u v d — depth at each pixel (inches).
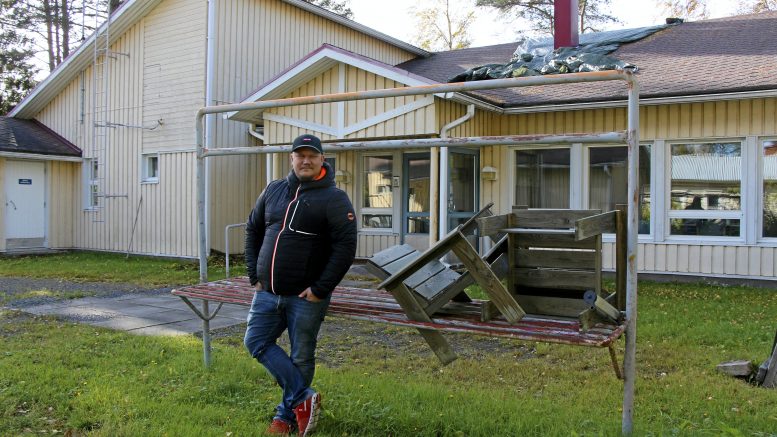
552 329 133.5
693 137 399.2
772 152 380.8
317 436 142.8
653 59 468.1
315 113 440.5
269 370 147.6
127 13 566.3
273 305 147.0
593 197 434.0
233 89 547.5
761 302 323.0
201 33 533.3
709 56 449.4
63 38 1109.7
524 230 141.3
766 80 369.1
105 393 171.2
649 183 415.8
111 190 608.7
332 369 203.0
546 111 430.3
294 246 143.0
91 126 627.8
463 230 148.9
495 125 460.1
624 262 140.8
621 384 183.0
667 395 170.6
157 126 565.9
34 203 622.2
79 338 242.5
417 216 483.2
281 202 147.2
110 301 344.2
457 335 254.5
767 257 380.8
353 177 514.0
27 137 624.4
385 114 407.8
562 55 501.7
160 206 566.6
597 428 144.2
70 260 549.3
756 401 165.8
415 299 147.5
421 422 148.9
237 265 501.0
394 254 166.4
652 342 234.7
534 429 145.9
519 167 458.6
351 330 265.3
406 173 490.3
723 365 194.9
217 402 167.6
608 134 134.3
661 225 412.2
